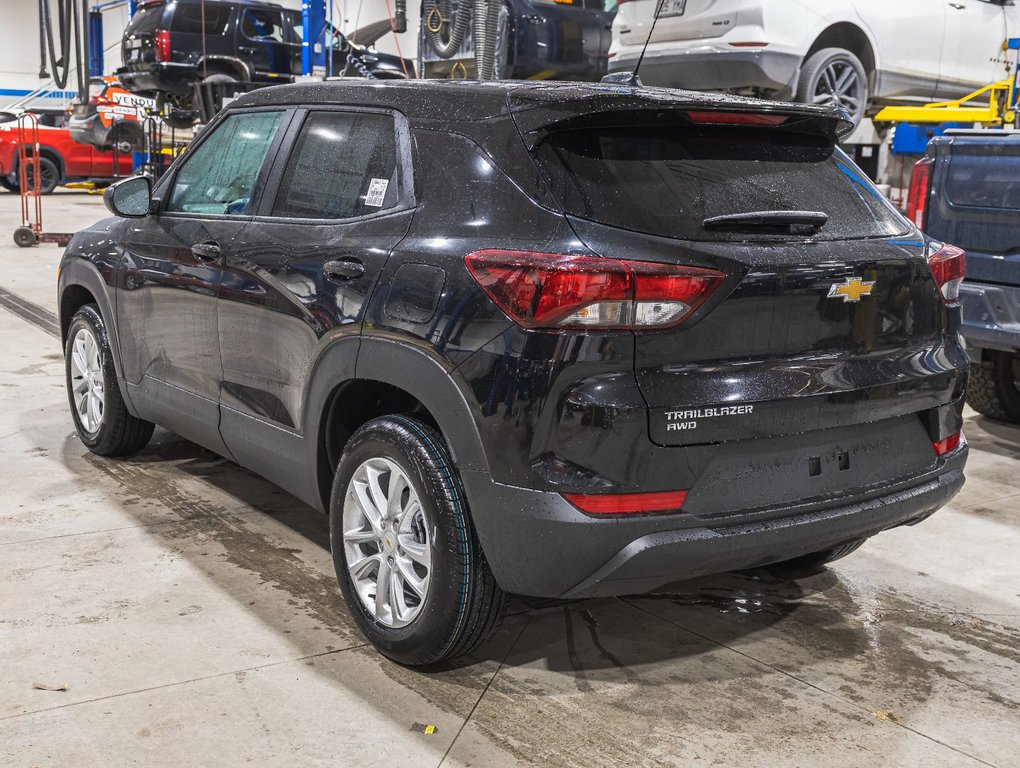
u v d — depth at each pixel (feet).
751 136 9.01
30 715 8.21
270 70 45.88
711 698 8.88
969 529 13.11
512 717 8.46
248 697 8.60
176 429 12.94
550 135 8.35
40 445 15.43
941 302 9.46
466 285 8.20
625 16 25.96
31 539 11.84
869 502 8.91
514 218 8.23
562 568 7.93
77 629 9.68
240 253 10.92
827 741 8.25
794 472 8.49
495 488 8.01
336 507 9.66
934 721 8.61
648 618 10.45
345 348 9.27
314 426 9.95
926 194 16.60
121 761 7.65
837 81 25.07
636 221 7.93
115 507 12.95
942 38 26.96
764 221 8.14
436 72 30.48
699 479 8.00
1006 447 16.70
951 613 10.73
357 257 9.32
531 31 30.40
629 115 8.31
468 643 8.76
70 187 68.03
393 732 8.16
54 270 33.42
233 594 10.57
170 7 43.01
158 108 45.73
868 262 8.63
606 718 8.50
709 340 7.90
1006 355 17.19
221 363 11.45
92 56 78.59
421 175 9.17
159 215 12.88
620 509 7.76
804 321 8.30
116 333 13.65
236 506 13.12
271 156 11.16
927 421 9.49
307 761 7.73
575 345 7.65
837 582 11.46
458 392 8.18
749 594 11.11
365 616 9.43
